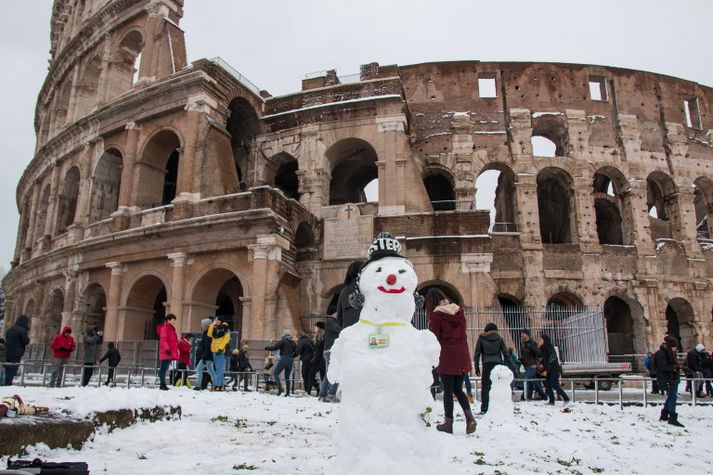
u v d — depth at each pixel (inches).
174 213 1336.1
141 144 1498.5
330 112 1537.9
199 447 406.0
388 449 235.1
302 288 1424.7
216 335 822.5
